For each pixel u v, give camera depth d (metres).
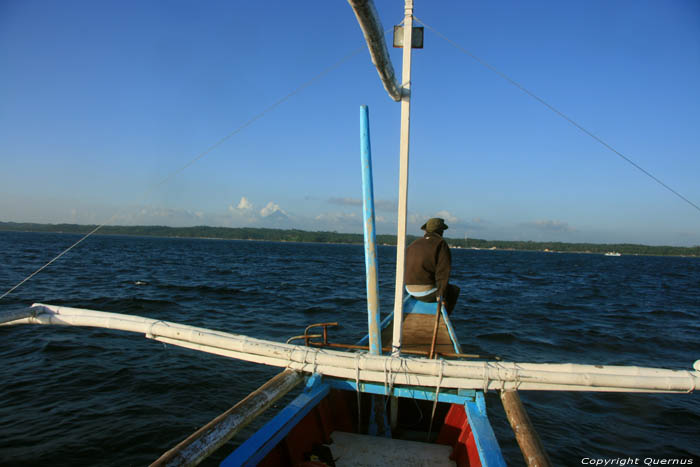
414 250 6.05
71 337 8.91
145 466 4.46
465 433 2.91
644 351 10.08
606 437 5.49
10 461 4.39
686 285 34.66
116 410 5.66
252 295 17.62
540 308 16.88
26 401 5.82
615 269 59.81
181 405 5.91
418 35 3.58
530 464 1.94
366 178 2.96
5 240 78.75
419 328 5.47
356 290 21.11
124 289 17.53
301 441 2.74
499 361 2.71
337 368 2.83
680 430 5.72
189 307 13.84
